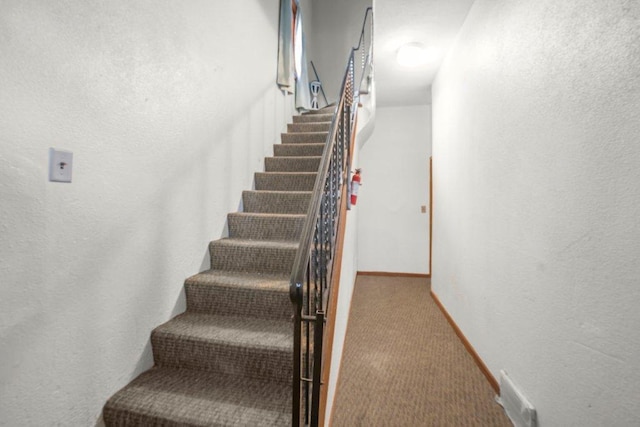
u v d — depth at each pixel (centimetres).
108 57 127
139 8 144
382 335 279
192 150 188
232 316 174
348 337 274
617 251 99
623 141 96
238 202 251
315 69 523
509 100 175
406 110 491
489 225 205
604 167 104
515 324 168
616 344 99
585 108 113
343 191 205
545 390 139
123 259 136
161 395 129
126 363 138
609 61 101
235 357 143
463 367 223
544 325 140
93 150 121
